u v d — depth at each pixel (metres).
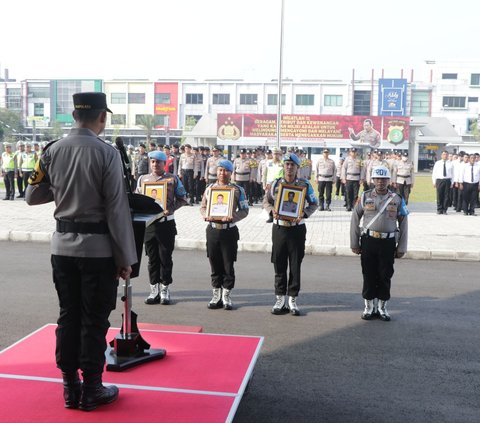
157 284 7.97
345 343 6.36
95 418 3.63
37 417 3.64
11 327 6.63
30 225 14.02
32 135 98.56
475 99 83.75
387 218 7.13
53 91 97.19
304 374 5.40
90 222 3.70
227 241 7.61
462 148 68.31
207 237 7.69
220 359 4.62
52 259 3.82
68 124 97.75
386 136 47.16
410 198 27.80
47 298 7.95
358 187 20.27
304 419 4.45
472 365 5.73
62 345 3.78
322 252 11.84
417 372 5.51
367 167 20.58
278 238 7.44
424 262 11.26
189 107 89.31
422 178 52.50
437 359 5.89
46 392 3.98
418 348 6.23
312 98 83.62
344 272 10.14
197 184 21.84
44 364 4.46
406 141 47.03
